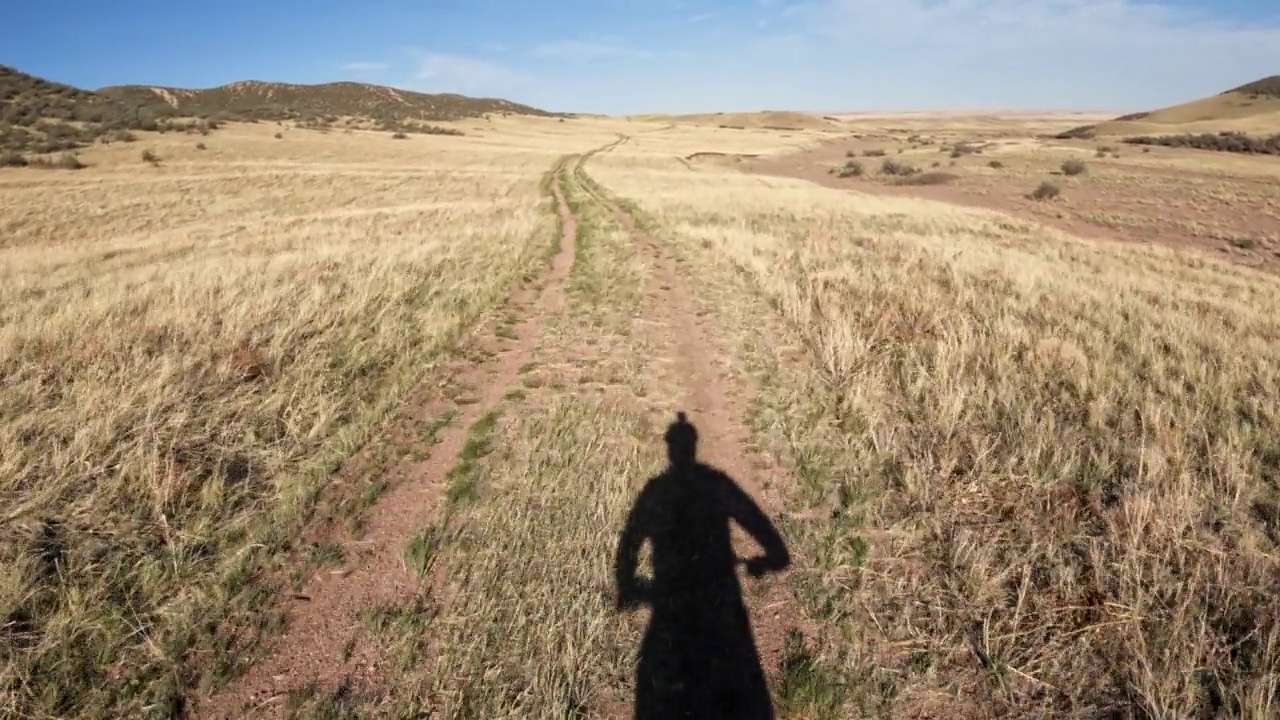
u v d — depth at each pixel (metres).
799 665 3.27
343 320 8.50
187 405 5.52
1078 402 6.23
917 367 7.10
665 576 3.88
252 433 5.30
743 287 11.40
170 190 36.56
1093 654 3.32
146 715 2.96
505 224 19.23
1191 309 10.34
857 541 4.25
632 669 3.24
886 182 46.50
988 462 5.09
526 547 4.11
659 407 6.38
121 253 16.81
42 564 3.69
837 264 13.03
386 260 12.16
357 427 5.66
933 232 20.84
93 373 6.03
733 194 31.28
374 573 3.90
